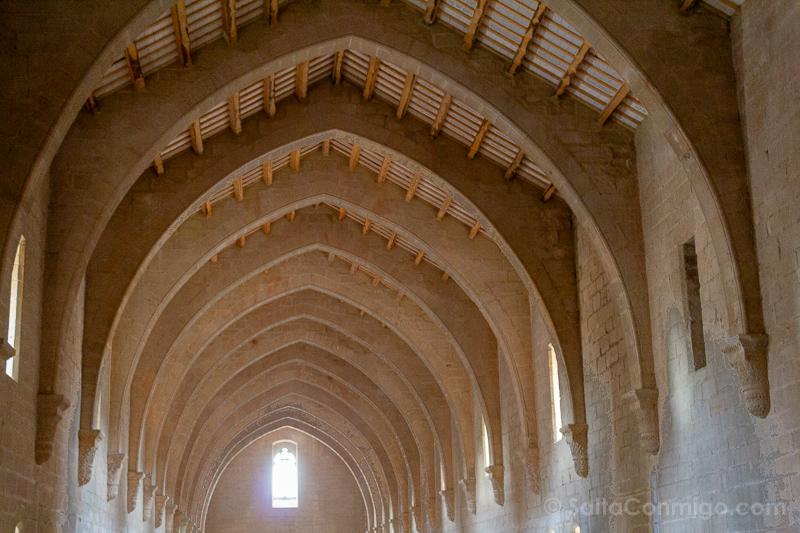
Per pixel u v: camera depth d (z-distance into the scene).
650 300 20.11
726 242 15.79
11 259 16.12
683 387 18.22
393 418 46.91
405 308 36.41
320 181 28.53
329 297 39.94
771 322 15.05
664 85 16.73
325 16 20.95
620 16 17.09
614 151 21.11
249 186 28.38
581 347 24.20
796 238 14.41
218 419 47.66
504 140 23.50
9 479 16.80
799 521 13.91
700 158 16.31
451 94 21.42
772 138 15.27
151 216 24.25
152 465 33.91
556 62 20.30
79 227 20.05
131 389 30.44
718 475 16.53
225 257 31.66
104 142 20.38
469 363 33.03
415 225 28.69
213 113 23.44
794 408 14.27
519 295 28.92
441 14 20.95
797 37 14.50
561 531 25.72
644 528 19.75
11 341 17.58
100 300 23.66
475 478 36.91
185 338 34.47
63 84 16.41
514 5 19.17
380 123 24.89
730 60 16.86
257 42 20.81
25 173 16.08
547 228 24.92
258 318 39.16
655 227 19.88
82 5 16.72
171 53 20.27
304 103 24.89
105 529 26.38
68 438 21.45
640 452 20.00
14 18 16.55
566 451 25.27
